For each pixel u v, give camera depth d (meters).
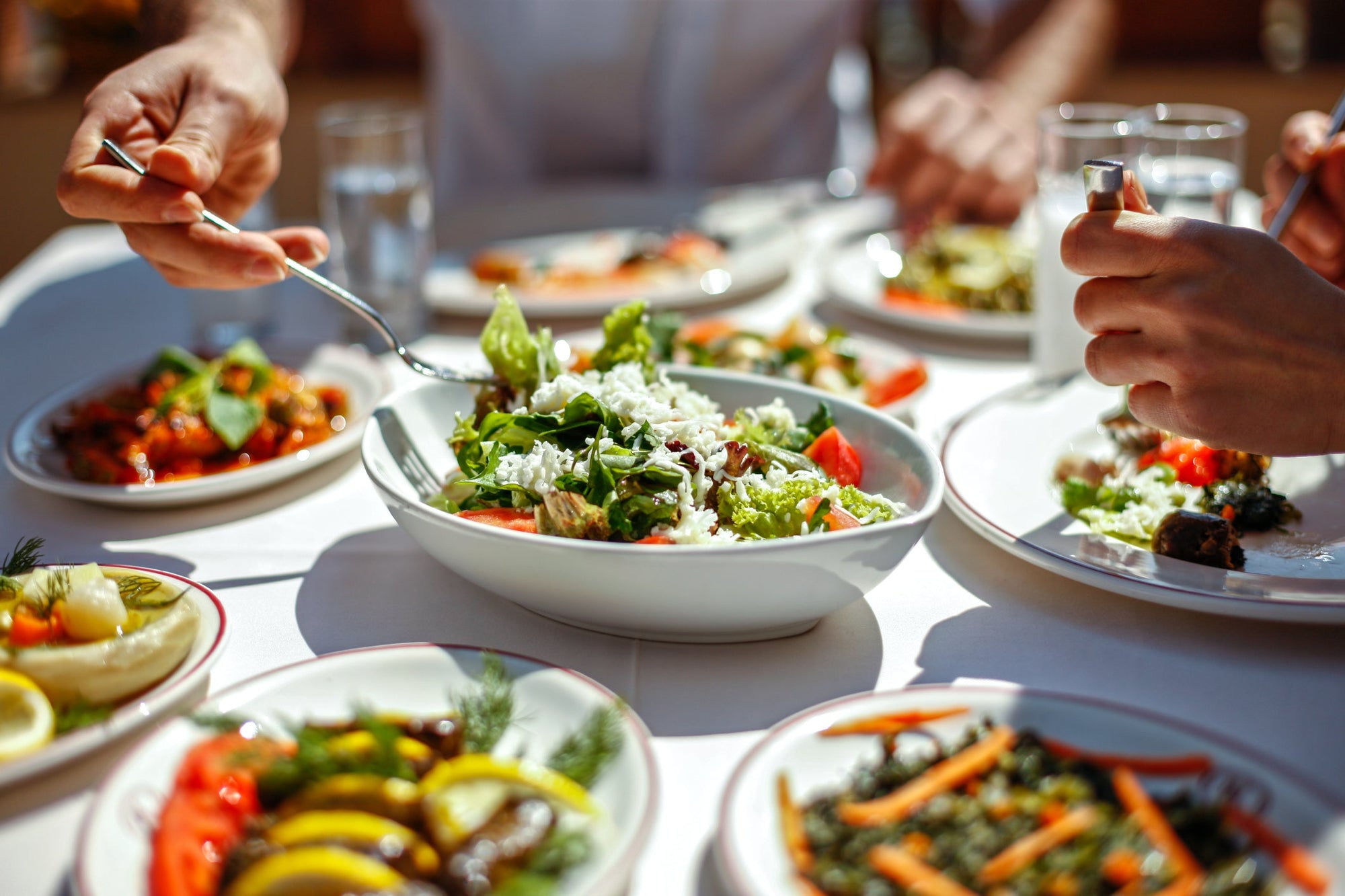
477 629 0.97
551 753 0.72
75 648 0.79
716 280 2.02
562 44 3.08
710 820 0.73
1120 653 0.93
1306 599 0.90
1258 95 4.89
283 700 0.76
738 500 0.95
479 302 1.88
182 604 0.87
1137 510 1.08
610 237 2.37
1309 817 0.63
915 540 0.90
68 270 2.31
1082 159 1.43
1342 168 1.27
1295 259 0.93
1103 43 2.91
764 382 1.22
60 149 5.11
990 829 0.65
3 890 0.66
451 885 0.60
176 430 1.31
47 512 1.23
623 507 0.93
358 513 1.23
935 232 2.12
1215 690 0.87
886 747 0.71
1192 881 0.60
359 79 5.33
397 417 1.13
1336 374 0.92
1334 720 0.82
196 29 1.39
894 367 1.57
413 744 0.70
